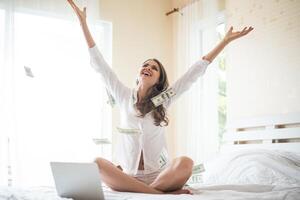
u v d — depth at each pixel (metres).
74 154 3.29
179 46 3.83
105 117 3.43
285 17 2.74
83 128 3.35
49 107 3.23
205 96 3.33
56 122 3.24
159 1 4.08
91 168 1.40
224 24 3.43
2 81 3.01
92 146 3.36
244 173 2.21
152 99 1.92
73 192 1.50
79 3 3.45
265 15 2.91
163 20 4.08
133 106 1.95
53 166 1.48
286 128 2.56
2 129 2.96
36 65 3.21
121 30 3.79
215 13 3.34
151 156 1.88
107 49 3.72
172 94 1.96
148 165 1.86
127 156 1.89
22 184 3.02
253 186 1.79
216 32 3.32
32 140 3.13
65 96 3.30
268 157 2.22
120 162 1.94
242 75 3.10
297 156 2.23
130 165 1.87
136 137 1.89
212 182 2.33
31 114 3.14
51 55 3.28
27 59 3.18
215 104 3.24
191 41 3.61
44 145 3.18
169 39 4.09
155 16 4.03
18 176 2.99
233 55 3.21
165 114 1.98
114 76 2.07
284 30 2.74
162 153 1.90
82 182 1.45
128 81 3.77
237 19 3.20
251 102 2.99
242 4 3.16
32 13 3.25
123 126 2.00
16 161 2.98
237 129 3.03
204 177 2.42
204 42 3.46
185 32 3.74
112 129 3.53
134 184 1.62
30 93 3.16
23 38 3.19
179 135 3.66
